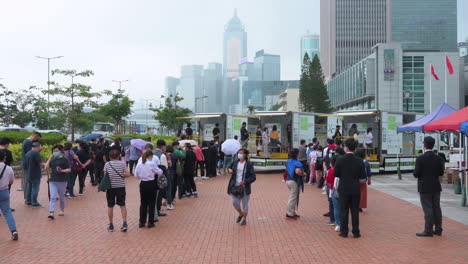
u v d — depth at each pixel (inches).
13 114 2299.5
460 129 568.1
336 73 5236.2
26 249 355.6
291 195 483.5
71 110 1643.7
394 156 1058.1
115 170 419.5
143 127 3922.2
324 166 675.4
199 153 915.4
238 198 452.8
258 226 448.8
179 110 2682.1
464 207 570.3
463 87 3848.4
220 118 1157.7
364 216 508.4
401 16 6072.8
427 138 413.1
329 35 6378.0
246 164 452.4
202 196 665.0
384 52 3489.2
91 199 626.8
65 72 1624.0
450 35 6038.4
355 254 343.3
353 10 6205.7
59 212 511.5
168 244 372.8
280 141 1112.8
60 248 359.3
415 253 346.3
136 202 603.2
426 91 3469.5
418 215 514.3
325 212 533.3
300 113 1056.8
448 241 386.9
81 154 669.3
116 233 414.3
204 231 423.8
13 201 596.7
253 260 325.1
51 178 490.3
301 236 405.1
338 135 997.2
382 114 1031.6
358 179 400.2
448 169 834.8
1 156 387.5
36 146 551.8
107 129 2235.5
